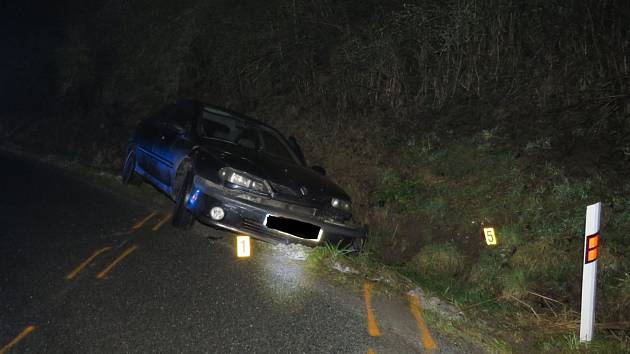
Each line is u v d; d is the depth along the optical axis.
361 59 8.77
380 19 8.88
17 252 3.76
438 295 4.26
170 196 5.42
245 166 4.62
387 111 8.59
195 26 11.36
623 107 6.62
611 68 7.09
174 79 11.39
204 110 5.93
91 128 11.40
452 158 6.92
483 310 4.04
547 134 6.78
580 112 6.91
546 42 7.61
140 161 6.50
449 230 5.77
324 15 9.74
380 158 7.54
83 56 13.28
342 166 7.66
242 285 3.69
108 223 4.84
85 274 3.50
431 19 8.22
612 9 7.07
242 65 10.57
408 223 6.08
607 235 4.88
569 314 3.95
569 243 4.91
